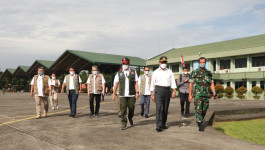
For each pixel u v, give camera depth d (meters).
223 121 8.36
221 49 31.75
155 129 6.34
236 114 9.64
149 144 4.77
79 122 7.56
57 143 4.88
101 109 11.92
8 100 20.61
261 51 26.94
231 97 27.31
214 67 33.19
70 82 8.72
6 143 4.93
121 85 6.44
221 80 32.41
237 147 4.54
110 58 41.44
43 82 8.55
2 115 9.46
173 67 38.38
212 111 8.69
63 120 8.00
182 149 4.40
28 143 4.91
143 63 43.53
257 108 10.50
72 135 5.61
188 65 35.66
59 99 22.03
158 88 6.16
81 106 13.85
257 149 4.40
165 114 6.32
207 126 6.71
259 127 7.36
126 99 6.49
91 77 8.88
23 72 62.62
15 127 6.62
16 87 64.06
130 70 6.59
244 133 6.47
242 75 29.06
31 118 8.49
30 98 24.25
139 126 6.80
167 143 4.84
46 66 48.38
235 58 30.72
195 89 6.18
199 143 4.83
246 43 31.28
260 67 28.06
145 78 8.82
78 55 38.34
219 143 4.83
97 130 6.22
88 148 4.51
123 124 6.34
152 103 16.27
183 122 7.32
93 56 39.47
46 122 7.54
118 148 4.50
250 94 26.22
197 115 6.11
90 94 8.80
